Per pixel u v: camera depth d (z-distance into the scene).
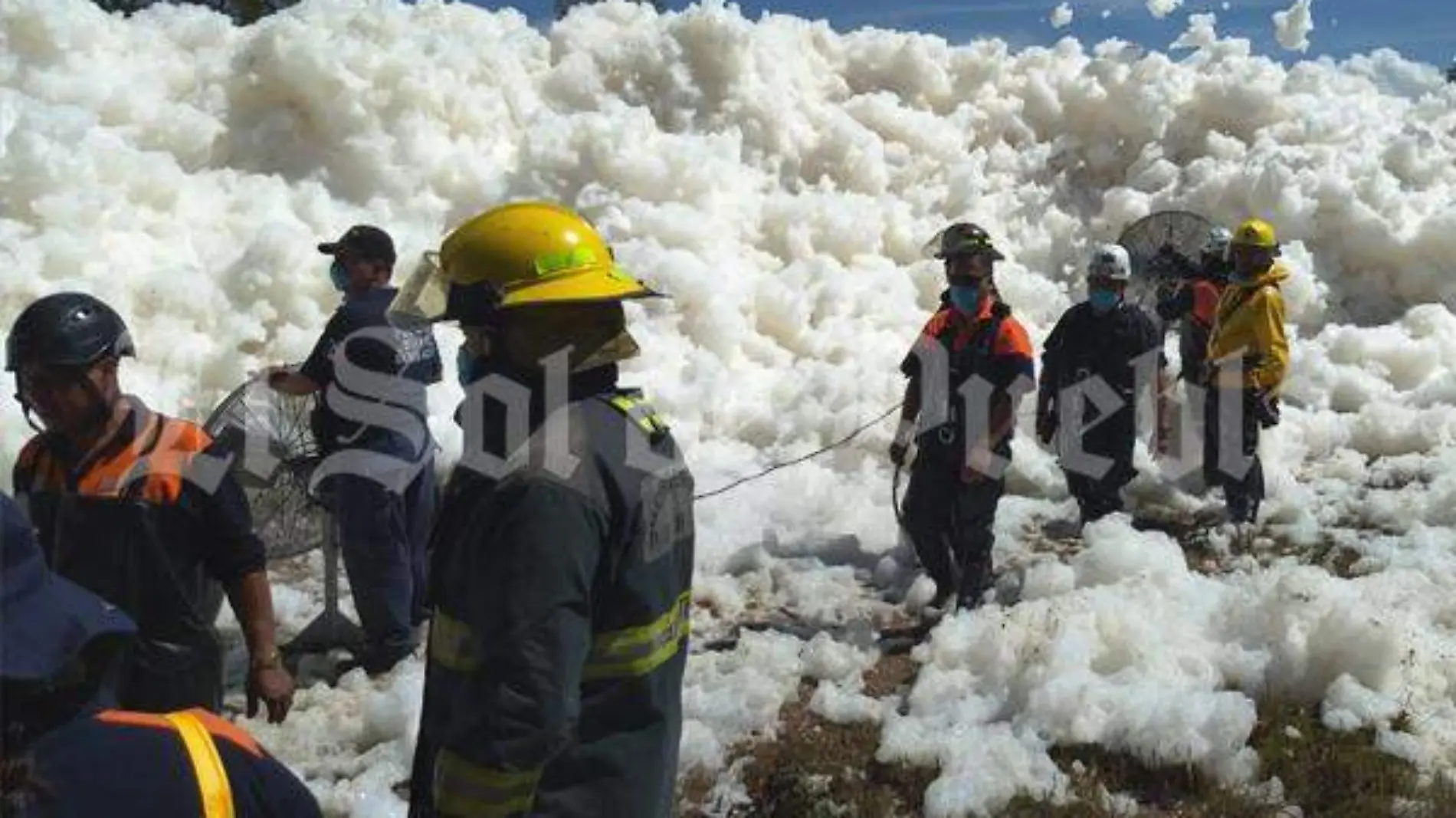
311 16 11.44
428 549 2.77
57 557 3.57
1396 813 4.89
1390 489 8.91
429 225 10.80
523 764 2.51
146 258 9.27
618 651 2.72
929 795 5.02
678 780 5.22
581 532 2.58
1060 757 5.30
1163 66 14.14
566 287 2.71
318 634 6.46
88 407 3.54
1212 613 6.28
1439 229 12.46
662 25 13.18
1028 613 6.19
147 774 1.89
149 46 11.16
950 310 6.44
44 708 1.88
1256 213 12.91
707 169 11.63
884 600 7.15
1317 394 10.70
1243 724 5.22
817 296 11.42
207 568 3.86
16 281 8.48
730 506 8.48
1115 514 7.56
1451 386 10.59
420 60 11.27
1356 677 5.68
